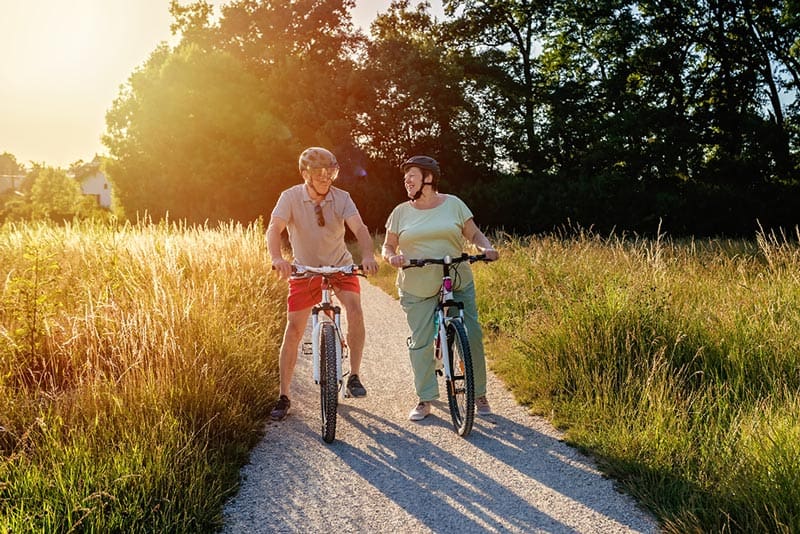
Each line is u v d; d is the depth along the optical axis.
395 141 34.81
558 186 31.50
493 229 31.56
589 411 4.73
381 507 3.58
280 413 5.00
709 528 3.13
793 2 26.05
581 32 33.72
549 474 3.96
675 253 10.09
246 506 3.58
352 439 4.61
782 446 3.49
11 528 2.93
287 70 31.77
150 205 29.36
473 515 3.47
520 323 7.44
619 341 5.50
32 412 4.27
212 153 29.88
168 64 30.62
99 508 3.17
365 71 32.97
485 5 36.84
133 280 6.63
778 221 28.41
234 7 34.34
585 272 8.16
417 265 4.75
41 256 5.99
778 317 5.80
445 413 5.19
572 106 34.00
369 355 7.22
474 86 37.19
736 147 29.89
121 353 5.02
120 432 4.03
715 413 4.50
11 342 5.10
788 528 2.90
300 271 4.57
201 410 4.48
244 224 29.69
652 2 29.25
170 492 3.42
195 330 5.58
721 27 29.02
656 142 29.45
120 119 31.31
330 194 4.88
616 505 3.55
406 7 39.28
